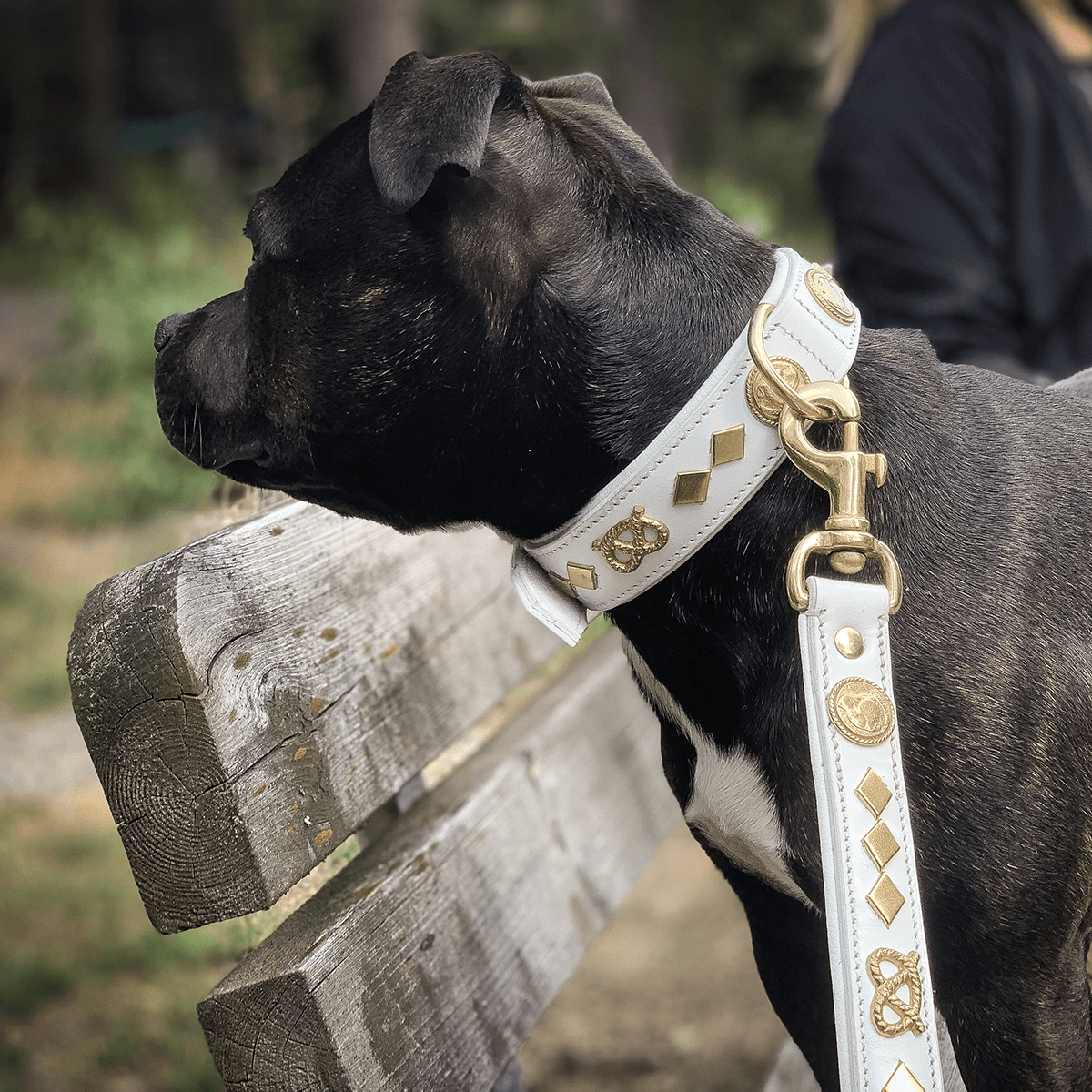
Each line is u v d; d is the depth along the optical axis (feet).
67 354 28.78
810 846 4.51
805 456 4.14
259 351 4.70
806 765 4.45
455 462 4.64
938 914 4.45
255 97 58.18
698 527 4.34
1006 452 4.84
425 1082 4.50
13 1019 10.58
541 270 4.49
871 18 9.81
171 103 69.00
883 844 3.99
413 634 5.55
